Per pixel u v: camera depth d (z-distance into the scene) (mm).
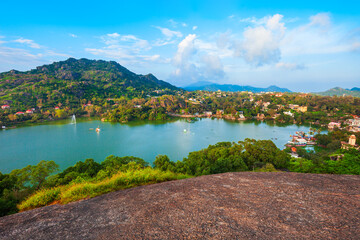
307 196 5516
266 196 5602
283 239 3514
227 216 4480
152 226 4184
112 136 100375
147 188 6969
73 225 4449
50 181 25391
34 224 4648
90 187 8820
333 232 3709
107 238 3785
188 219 4418
